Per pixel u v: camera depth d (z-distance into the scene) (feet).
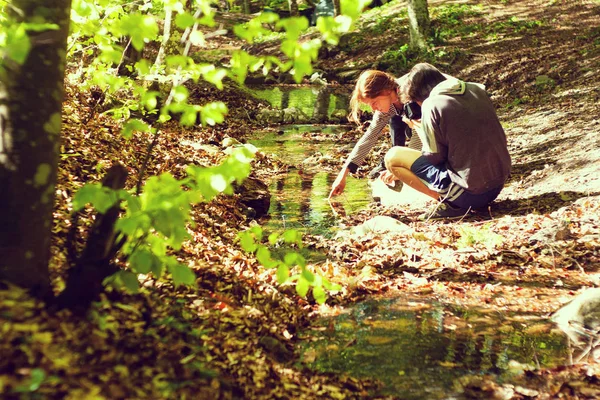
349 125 39.88
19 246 7.73
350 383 8.68
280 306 10.98
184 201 7.63
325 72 63.72
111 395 6.15
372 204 20.48
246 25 7.84
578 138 26.04
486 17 67.67
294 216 19.21
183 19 7.96
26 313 6.78
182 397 6.69
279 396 7.74
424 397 8.43
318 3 102.22
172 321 8.67
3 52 7.45
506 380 8.93
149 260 7.49
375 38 70.28
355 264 14.29
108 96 23.73
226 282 11.27
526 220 16.57
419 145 20.58
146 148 20.90
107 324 7.62
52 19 7.94
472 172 16.88
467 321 11.04
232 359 8.23
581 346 10.01
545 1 69.36
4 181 7.68
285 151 31.07
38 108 7.80
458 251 14.80
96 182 15.34
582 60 46.24
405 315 11.32
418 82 17.35
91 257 8.09
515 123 33.63
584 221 16.03
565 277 13.15
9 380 5.74
